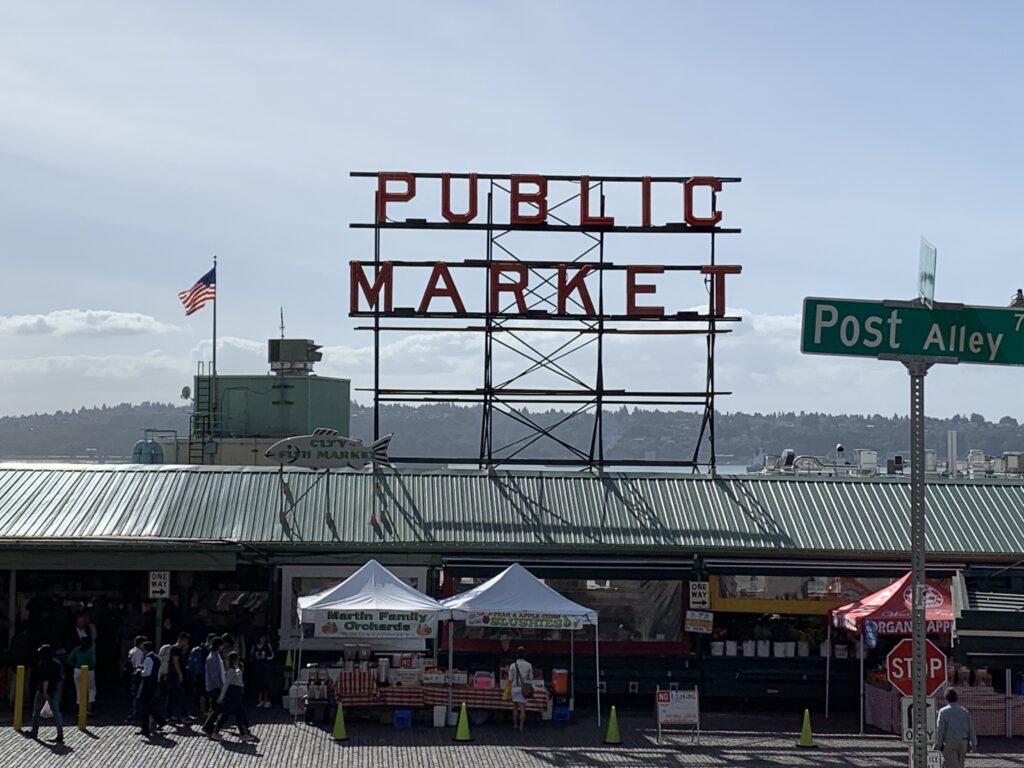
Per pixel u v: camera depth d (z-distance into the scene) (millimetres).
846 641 34562
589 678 33844
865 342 19078
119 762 25906
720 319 40219
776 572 34250
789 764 27078
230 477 37344
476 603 30469
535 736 29812
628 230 40688
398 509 35969
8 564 32312
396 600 30516
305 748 27734
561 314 40344
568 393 40156
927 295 19203
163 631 34562
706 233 40906
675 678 33875
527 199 40719
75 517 35062
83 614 33406
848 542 35312
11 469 37750
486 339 40312
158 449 50438
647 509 36531
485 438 40062
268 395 52688
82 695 29422
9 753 26594
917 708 19172
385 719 31125
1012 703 30859
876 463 55812
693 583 34250
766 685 33938
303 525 35094
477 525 35406
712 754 28031
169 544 32844
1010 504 37562
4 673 32781
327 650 34156
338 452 37125
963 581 31266
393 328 40281
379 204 40594
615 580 34562
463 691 31094
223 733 29234
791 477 38500
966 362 19188
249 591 38062
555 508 36438
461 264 40500
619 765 26688
